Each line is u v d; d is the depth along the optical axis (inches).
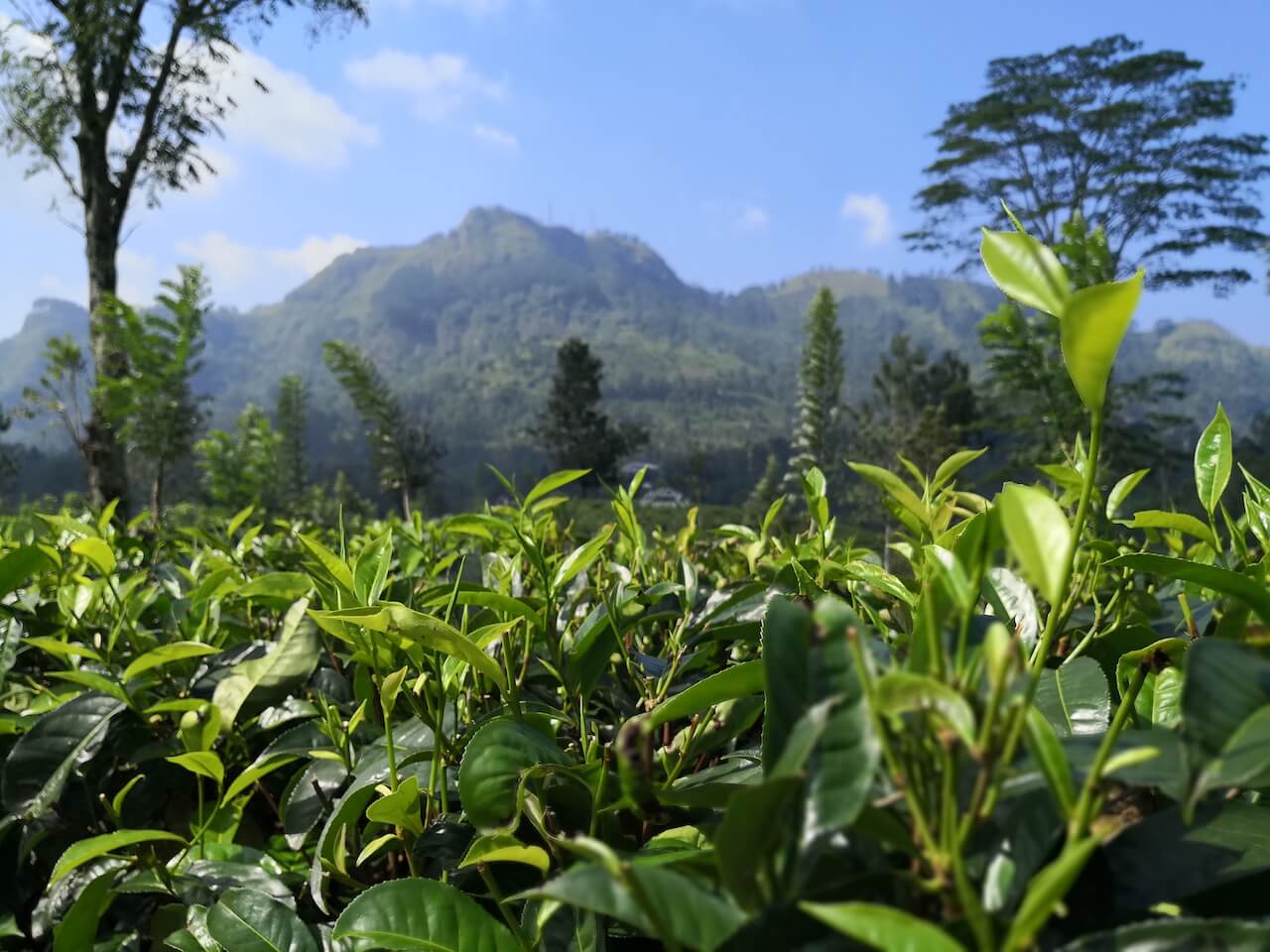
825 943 19.8
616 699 55.3
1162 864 25.0
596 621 50.1
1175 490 1353.3
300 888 50.3
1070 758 24.0
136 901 55.5
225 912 44.0
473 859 34.4
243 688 57.1
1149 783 22.4
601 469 2679.6
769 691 24.1
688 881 21.8
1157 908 24.1
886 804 21.4
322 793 51.5
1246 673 22.3
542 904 35.4
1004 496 22.5
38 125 740.7
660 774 42.4
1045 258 20.2
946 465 51.6
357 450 6737.2
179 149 793.6
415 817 43.1
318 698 62.9
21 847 55.2
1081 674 38.9
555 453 2731.3
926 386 2593.5
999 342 871.1
